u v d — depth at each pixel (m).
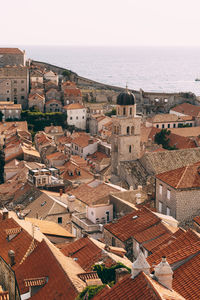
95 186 110.00
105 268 52.72
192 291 44.81
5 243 65.75
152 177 116.75
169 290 37.66
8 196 114.81
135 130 127.69
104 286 42.06
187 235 55.91
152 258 54.53
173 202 83.56
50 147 181.75
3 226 70.25
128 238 70.12
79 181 139.75
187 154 122.38
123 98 125.56
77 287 45.88
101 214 85.12
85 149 178.25
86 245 61.69
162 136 191.25
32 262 54.88
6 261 61.38
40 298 47.81
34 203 101.62
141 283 36.12
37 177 119.31
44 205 97.69
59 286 47.41
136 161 125.12
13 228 67.00
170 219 74.50
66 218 93.69
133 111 127.50
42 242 56.88
